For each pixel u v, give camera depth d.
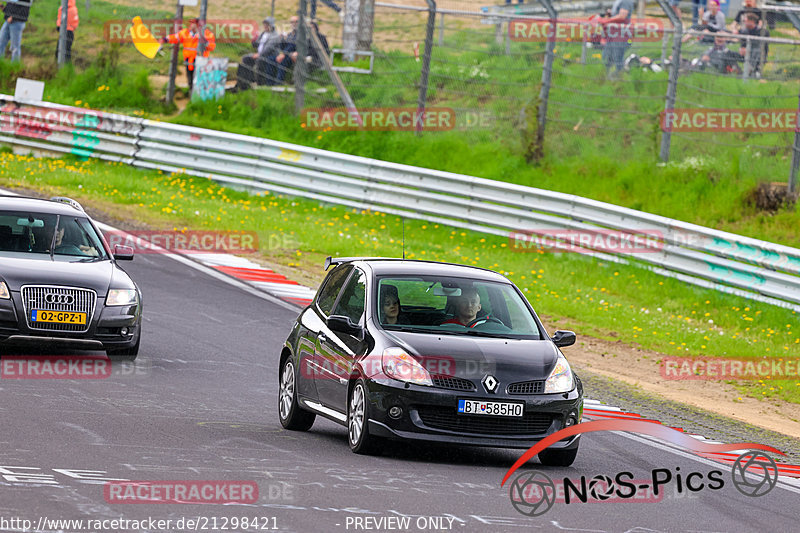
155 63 130.50
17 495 22.86
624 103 103.69
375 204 92.00
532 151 100.25
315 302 37.66
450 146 103.88
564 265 80.00
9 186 87.56
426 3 104.81
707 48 102.56
